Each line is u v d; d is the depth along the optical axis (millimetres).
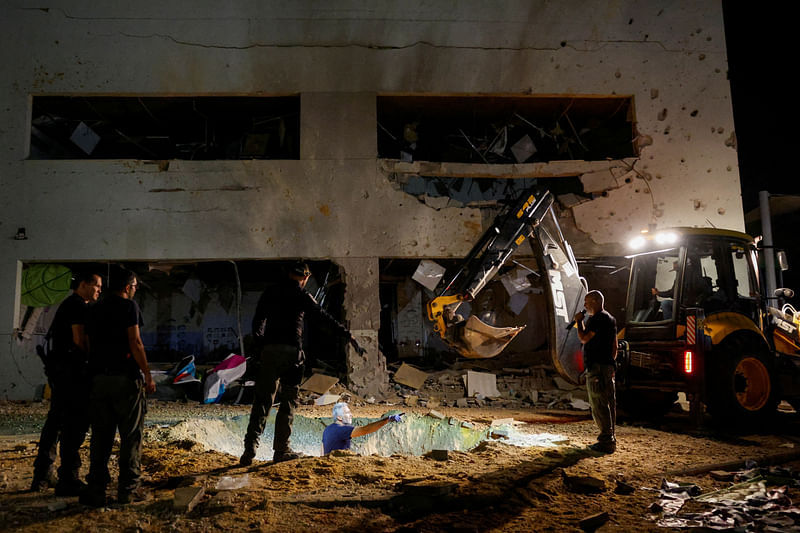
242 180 11117
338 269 11320
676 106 11828
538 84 11664
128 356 3707
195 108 12086
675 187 11625
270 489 4086
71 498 3834
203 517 3471
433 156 13414
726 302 7910
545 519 3682
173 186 11031
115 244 10859
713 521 3621
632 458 5508
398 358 14758
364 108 11422
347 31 11469
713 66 11961
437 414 8523
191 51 11305
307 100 11359
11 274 10711
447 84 11555
